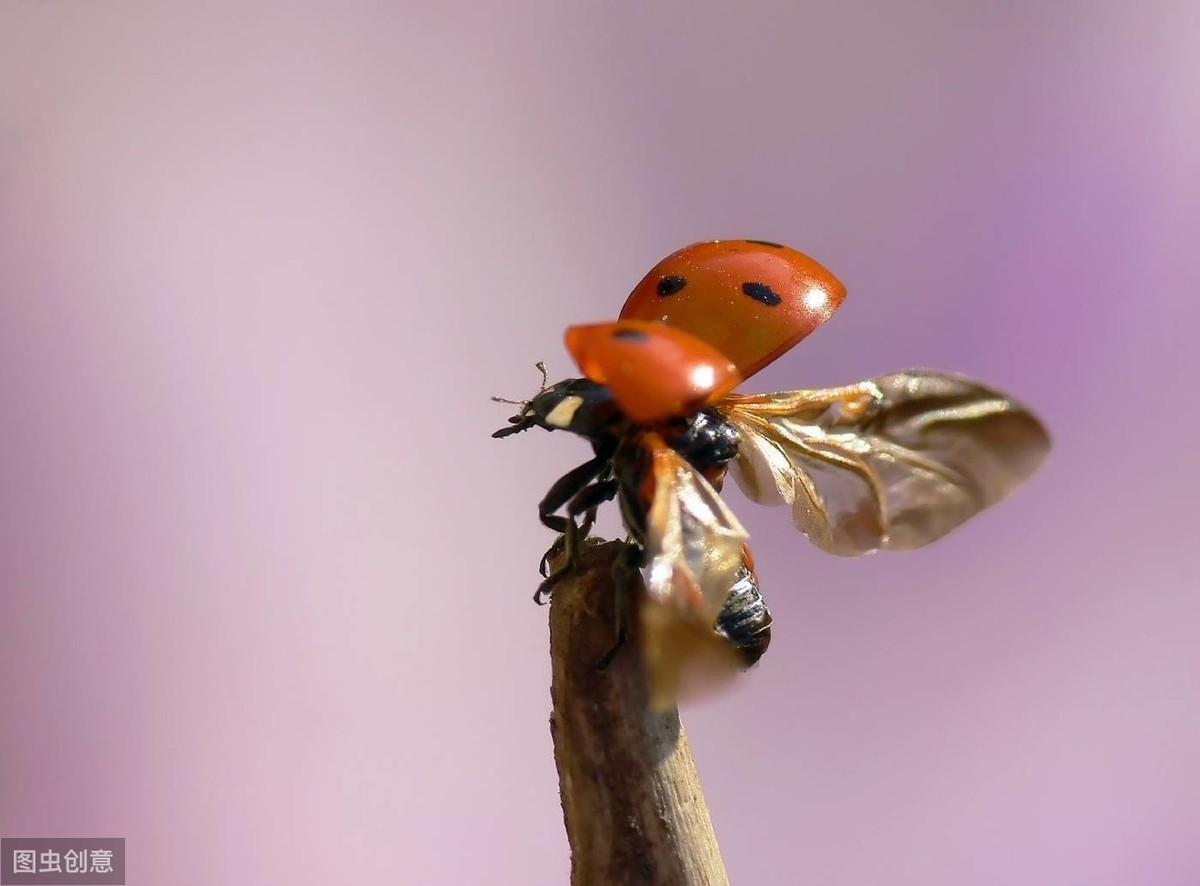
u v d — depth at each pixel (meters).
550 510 0.10
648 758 0.09
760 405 0.10
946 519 0.10
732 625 0.10
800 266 0.10
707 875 0.09
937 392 0.10
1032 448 0.10
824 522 0.10
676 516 0.09
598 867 0.09
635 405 0.09
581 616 0.09
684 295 0.10
